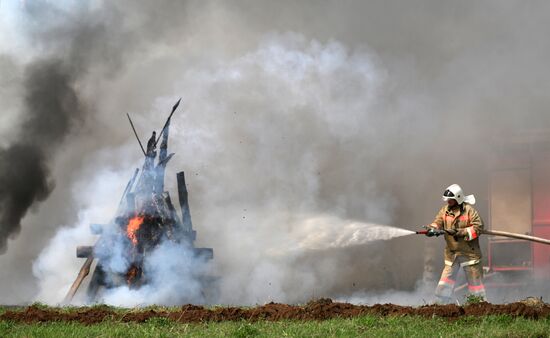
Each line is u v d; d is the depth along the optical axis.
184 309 44.94
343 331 35.62
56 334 36.28
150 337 35.56
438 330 36.06
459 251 49.25
